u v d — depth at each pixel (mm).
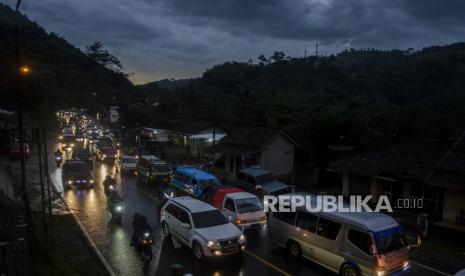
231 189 17094
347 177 23922
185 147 46094
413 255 13852
